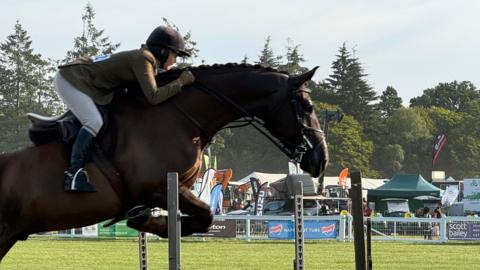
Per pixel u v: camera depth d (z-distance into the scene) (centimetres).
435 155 6097
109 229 2841
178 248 595
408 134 9919
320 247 2234
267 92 709
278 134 719
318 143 712
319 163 711
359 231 681
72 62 678
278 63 8094
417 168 9838
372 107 9544
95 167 661
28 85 6775
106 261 1675
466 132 10162
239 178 7812
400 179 4334
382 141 9588
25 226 676
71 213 663
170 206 597
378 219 2652
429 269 1511
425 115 10675
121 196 667
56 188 662
